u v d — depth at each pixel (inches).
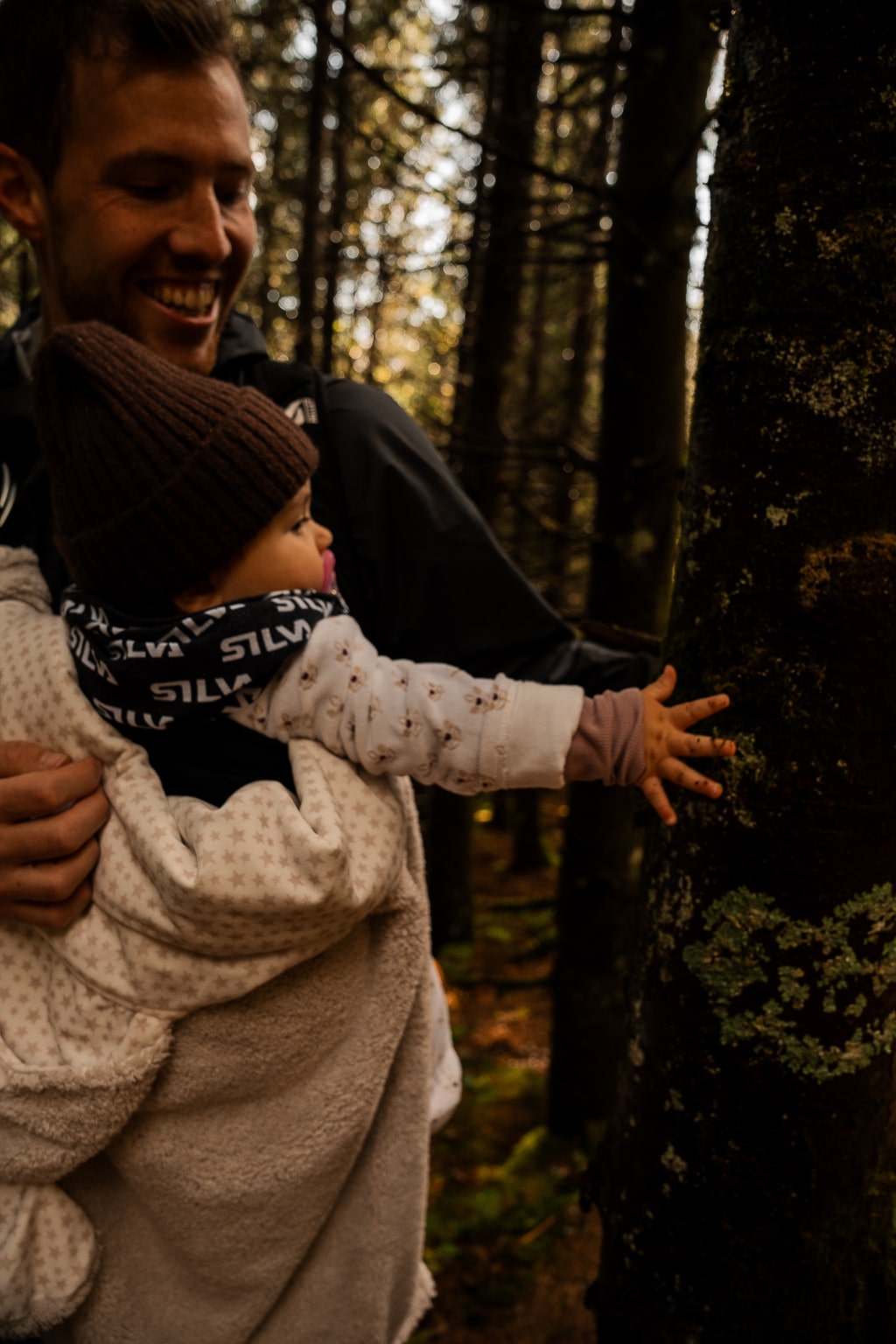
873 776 39.6
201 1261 48.3
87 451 44.1
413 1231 52.9
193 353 58.7
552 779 41.9
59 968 46.1
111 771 45.5
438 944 307.1
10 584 54.3
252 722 45.3
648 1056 46.4
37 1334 47.6
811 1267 42.6
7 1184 46.5
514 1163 182.2
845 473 38.8
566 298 344.8
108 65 50.9
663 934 45.2
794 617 39.6
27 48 52.2
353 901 42.2
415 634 57.3
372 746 43.7
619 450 162.9
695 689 42.8
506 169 220.5
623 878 181.3
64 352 44.6
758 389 40.0
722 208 42.2
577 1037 184.4
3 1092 44.4
